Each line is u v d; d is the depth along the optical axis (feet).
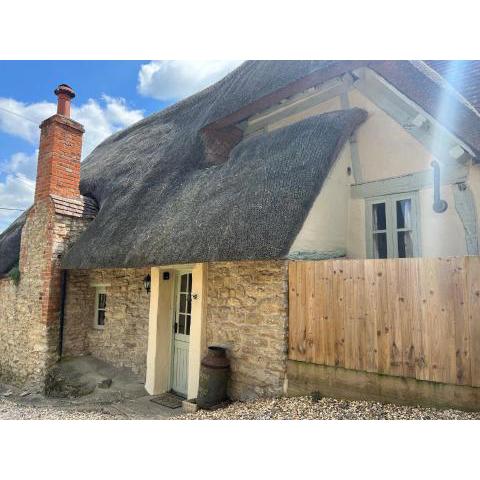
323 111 20.42
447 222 15.67
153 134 34.22
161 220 20.95
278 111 22.48
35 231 29.17
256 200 16.67
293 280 15.61
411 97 16.03
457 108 15.43
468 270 11.28
